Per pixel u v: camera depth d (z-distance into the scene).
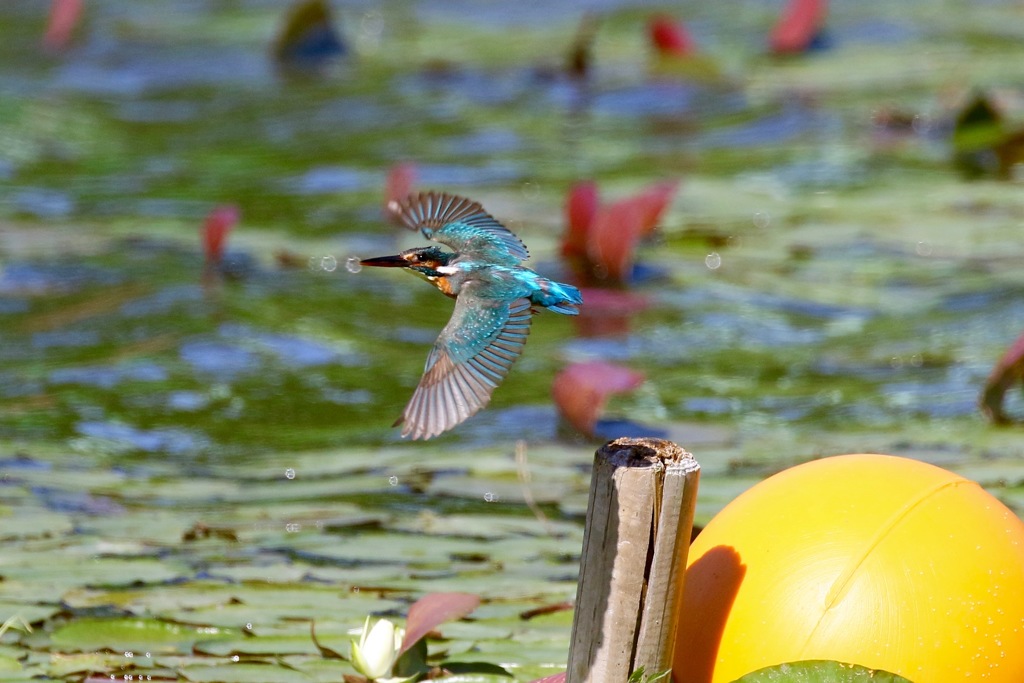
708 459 9.58
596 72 22.75
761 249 14.82
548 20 27.00
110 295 13.33
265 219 15.80
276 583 7.57
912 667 5.19
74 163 17.98
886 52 23.69
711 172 17.53
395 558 7.95
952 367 11.66
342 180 17.30
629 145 18.81
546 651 6.76
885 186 16.84
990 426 10.26
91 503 8.84
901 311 13.11
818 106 20.38
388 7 28.28
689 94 21.38
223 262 14.34
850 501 5.55
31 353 11.97
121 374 11.52
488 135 19.31
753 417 10.63
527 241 14.66
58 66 22.80
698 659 5.50
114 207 16.17
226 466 9.71
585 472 9.45
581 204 13.87
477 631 6.98
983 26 25.52
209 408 10.91
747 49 24.25
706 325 12.92
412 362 12.00
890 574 5.32
